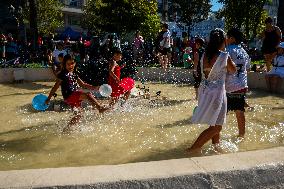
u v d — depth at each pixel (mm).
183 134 5934
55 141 5562
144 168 3412
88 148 5223
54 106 7961
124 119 6973
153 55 18172
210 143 5430
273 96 9789
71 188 3068
